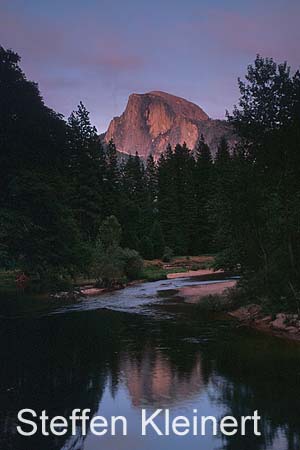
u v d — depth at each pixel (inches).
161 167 3683.6
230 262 1027.3
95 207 2527.1
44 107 853.2
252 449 324.5
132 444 335.6
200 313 988.6
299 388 453.4
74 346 666.8
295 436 344.5
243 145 1008.9
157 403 420.5
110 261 1609.3
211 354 605.0
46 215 810.8
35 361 579.5
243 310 946.1
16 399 434.0
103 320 904.3
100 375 511.2
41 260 814.5
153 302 1186.0
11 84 802.8
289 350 617.0
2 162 770.2
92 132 2780.5
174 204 3191.4
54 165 853.2
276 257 875.4
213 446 330.3
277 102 981.2
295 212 808.9
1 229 727.7
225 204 949.8
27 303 1177.4
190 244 3248.0
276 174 932.0
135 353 619.5
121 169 3914.9
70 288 898.7
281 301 858.1
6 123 775.1
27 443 337.1
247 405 410.0
